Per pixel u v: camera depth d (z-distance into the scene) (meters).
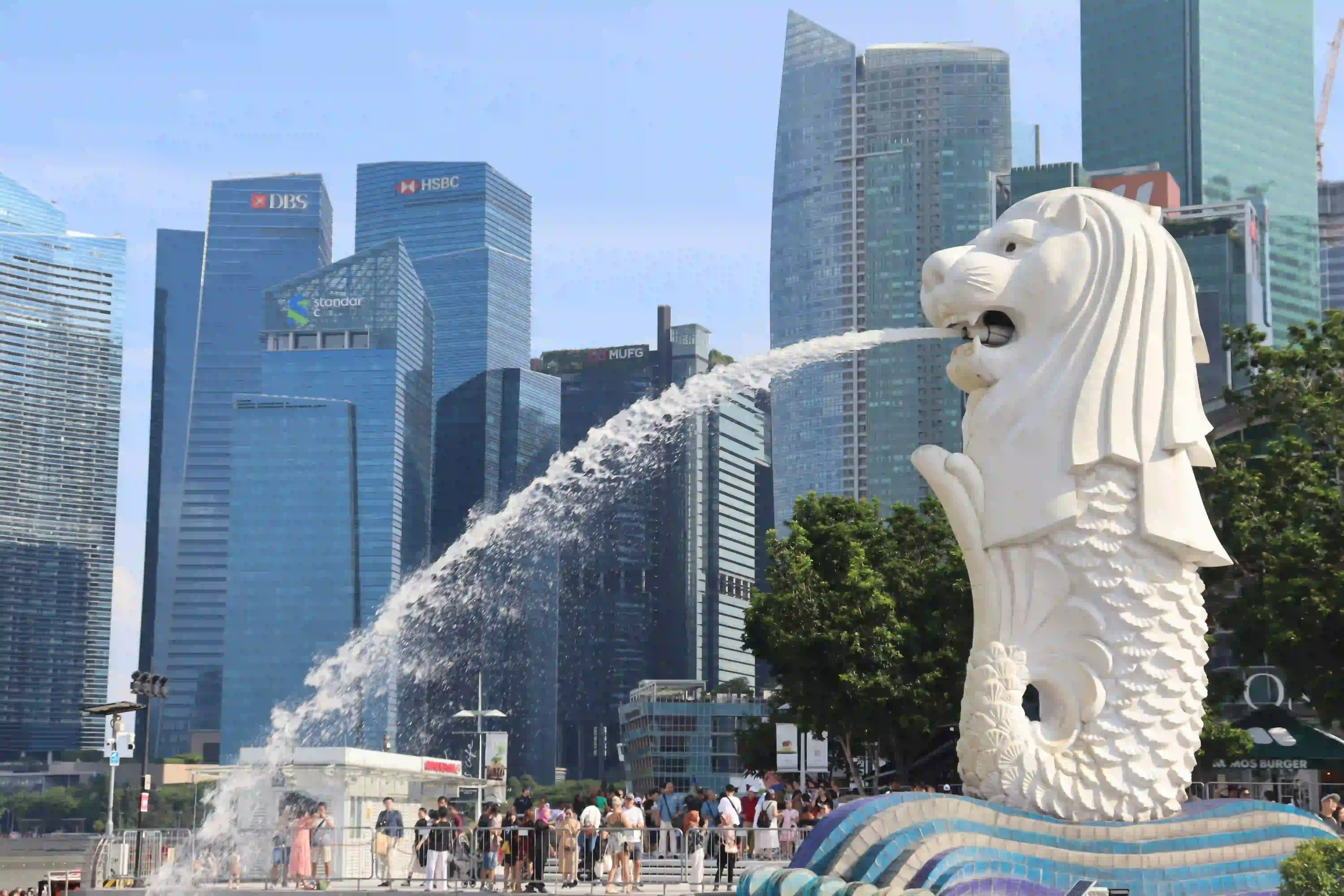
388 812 27.70
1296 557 31.44
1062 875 16.19
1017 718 17.22
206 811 33.22
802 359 22.48
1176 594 17.45
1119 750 17.11
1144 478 17.38
